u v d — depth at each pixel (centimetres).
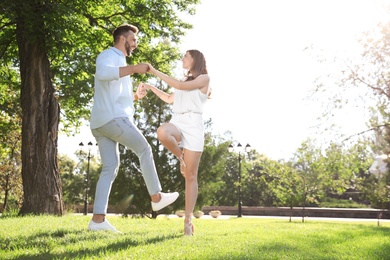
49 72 1270
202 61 539
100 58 543
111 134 534
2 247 407
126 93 548
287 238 549
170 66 1803
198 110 529
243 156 5000
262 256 369
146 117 2098
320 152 2006
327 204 4422
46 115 1241
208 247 415
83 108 1978
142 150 535
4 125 2297
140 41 1731
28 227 623
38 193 1193
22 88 1248
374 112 1905
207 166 2081
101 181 559
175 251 381
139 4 1584
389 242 587
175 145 518
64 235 509
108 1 1579
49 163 1224
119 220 880
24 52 1248
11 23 1302
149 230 618
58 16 1147
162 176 2072
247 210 3972
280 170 2578
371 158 1995
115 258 338
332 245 509
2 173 2881
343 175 2084
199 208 2133
